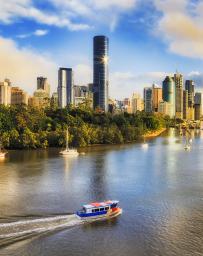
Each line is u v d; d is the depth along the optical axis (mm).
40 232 102062
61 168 193750
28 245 94875
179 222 111625
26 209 120938
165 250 94125
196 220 113250
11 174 176375
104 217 114250
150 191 146250
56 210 120125
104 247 95062
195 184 159000
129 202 130875
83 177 171250
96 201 131375
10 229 103375
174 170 191625
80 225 107812
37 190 146000
